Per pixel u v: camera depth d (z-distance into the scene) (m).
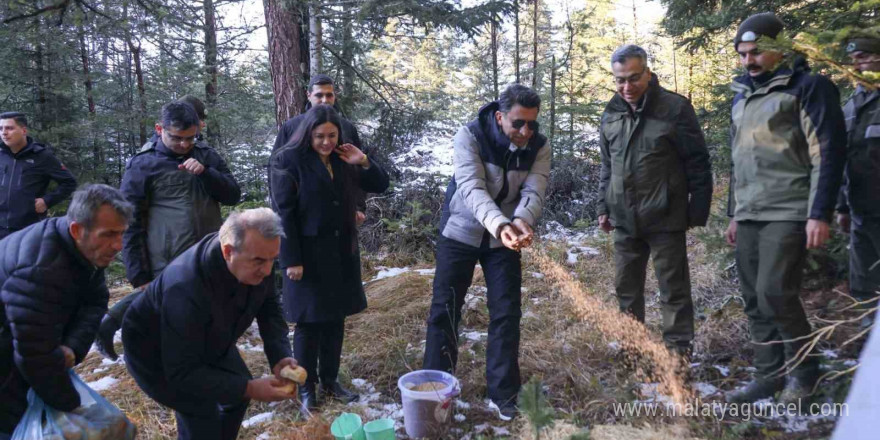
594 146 10.75
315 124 3.21
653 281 5.30
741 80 3.11
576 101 12.20
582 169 9.67
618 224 3.67
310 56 7.45
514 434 2.99
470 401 3.42
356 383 3.82
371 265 6.65
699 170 3.44
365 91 8.55
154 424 3.36
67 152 9.76
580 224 8.01
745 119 3.05
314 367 3.48
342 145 3.38
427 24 7.54
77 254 2.11
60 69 10.59
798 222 2.88
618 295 3.83
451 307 3.42
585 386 3.38
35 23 7.32
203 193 3.73
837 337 3.52
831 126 2.73
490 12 7.29
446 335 3.43
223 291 2.15
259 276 2.10
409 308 4.96
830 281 4.32
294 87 6.80
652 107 3.42
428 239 7.25
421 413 2.97
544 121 11.41
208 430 2.42
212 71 10.55
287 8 6.54
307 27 6.99
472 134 3.31
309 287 3.34
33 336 2.01
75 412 2.21
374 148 8.29
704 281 4.88
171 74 10.41
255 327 4.88
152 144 3.75
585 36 14.46
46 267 2.03
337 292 3.38
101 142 10.66
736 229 3.30
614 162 3.59
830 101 2.75
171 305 2.09
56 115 10.45
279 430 3.21
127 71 11.84
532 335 4.36
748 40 2.90
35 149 5.16
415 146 10.35
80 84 11.12
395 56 18.14
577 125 11.39
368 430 2.76
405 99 9.27
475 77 14.87
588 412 3.13
